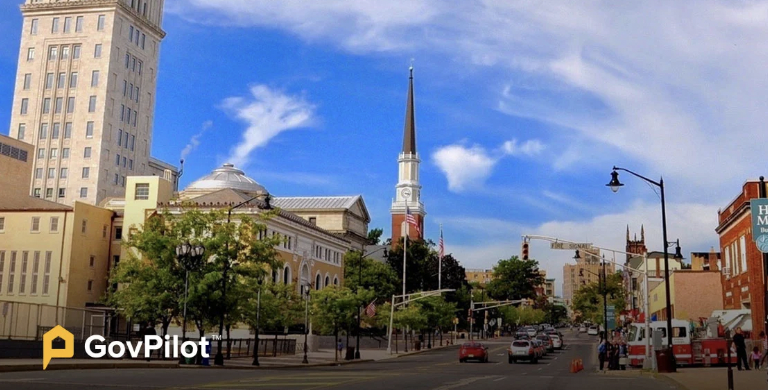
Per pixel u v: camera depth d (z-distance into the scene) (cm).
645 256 4309
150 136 12531
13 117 11606
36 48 11750
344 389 2300
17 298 7206
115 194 11538
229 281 4247
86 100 11438
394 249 12500
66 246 7238
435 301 9269
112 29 11581
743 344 3700
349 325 6166
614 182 3816
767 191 4856
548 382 3017
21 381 2159
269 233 7400
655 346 3722
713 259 8731
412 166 17325
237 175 10300
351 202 11588
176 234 4384
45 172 11356
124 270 4388
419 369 4200
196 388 2100
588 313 13562
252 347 5903
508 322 16788
